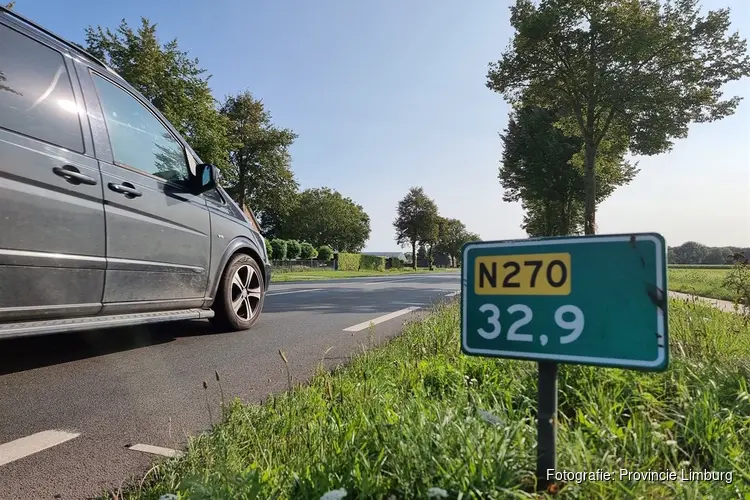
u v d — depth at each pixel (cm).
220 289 507
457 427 198
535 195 3700
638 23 2323
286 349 453
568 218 3706
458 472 170
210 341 480
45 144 314
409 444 189
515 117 3778
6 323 294
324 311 772
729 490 169
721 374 279
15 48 310
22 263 295
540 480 164
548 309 156
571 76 2522
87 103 357
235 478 175
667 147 2450
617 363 144
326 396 285
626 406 250
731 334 429
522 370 310
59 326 321
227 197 537
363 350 411
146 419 269
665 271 140
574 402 264
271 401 280
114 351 422
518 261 163
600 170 3247
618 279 146
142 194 390
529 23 2416
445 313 635
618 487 163
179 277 432
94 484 199
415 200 7938
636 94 2303
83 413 276
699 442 209
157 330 527
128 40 2770
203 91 3036
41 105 318
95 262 344
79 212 331
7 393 304
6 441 237
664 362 137
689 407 234
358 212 8769
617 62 2386
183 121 2908
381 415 231
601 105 2514
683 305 652
